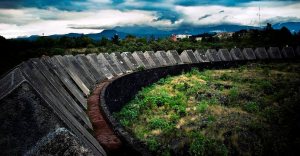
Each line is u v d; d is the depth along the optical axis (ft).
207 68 103.76
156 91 67.10
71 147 8.37
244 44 154.61
